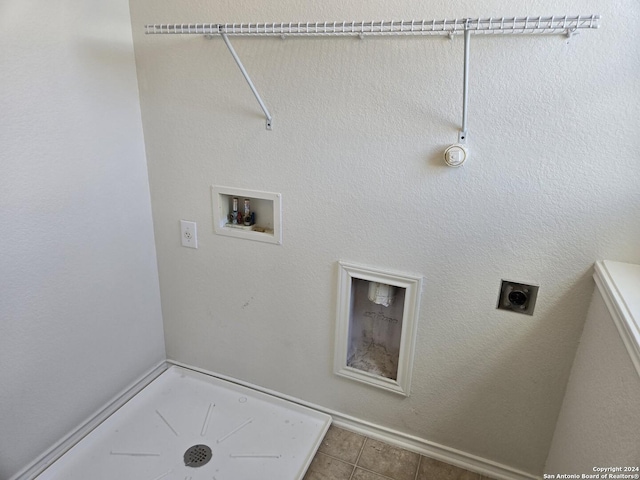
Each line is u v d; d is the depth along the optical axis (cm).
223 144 158
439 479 156
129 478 149
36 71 128
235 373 194
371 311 167
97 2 143
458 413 156
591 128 113
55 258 144
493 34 114
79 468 151
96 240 158
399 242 144
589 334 123
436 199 134
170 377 199
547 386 140
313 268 160
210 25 120
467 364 148
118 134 159
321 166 146
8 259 129
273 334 178
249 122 151
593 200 118
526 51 113
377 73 129
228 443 164
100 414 174
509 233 129
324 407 180
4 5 117
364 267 151
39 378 146
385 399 167
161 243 185
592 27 93
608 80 108
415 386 159
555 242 125
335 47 131
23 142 128
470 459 159
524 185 123
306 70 137
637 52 104
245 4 139
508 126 120
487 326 141
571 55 109
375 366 169
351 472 158
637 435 82
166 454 158
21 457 145
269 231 167
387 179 138
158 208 180
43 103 131
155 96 162
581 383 124
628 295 100
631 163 112
